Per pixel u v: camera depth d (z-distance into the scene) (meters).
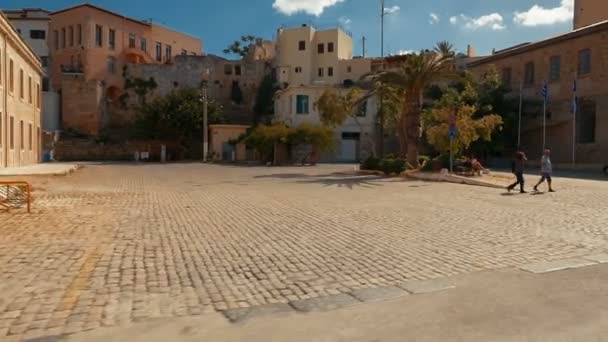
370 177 26.52
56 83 68.81
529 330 4.37
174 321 4.66
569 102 42.16
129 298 5.34
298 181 23.73
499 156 45.69
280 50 72.12
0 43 26.83
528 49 46.44
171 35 80.69
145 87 70.62
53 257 7.15
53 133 55.88
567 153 42.31
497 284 5.84
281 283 5.98
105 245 8.09
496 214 11.91
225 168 38.12
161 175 29.06
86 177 26.25
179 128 54.19
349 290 5.68
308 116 52.66
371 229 9.80
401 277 6.23
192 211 12.57
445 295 5.44
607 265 6.71
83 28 66.62
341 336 4.29
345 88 53.47
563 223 10.41
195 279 6.13
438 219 11.12
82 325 4.54
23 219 10.70
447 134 25.91
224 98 73.81
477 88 43.78
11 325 4.51
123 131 65.44
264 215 11.84
